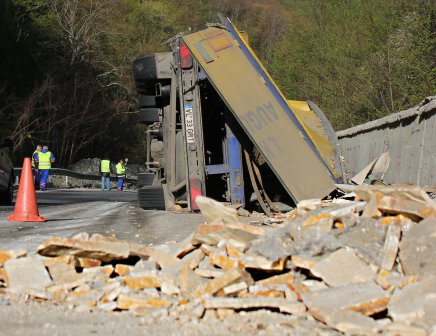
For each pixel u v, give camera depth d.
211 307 4.97
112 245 6.14
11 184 21.20
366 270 5.21
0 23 49.25
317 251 5.48
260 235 6.09
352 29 34.22
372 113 31.06
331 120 34.53
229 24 13.70
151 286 5.50
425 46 25.30
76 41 57.50
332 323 4.49
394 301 4.68
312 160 12.73
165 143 15.36
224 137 14.35
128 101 62.34
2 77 49.75
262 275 5.63
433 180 12.76
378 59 30.12
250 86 13.07
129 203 21.47
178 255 6.21
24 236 10.10
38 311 5.07
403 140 15.75
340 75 33.72
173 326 4.66
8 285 5.70
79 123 55.78
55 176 43.38
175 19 76.44
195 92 14.06
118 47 63.97
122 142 62.22
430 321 4.41
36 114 53.03
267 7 92.00
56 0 57.81
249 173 13.85
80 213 15.76
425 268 5.20
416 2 26.53
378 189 6.72
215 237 6.06
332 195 12.76
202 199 7.45
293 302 5.00
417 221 5.82
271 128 12.86
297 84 43.38
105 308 5.17
